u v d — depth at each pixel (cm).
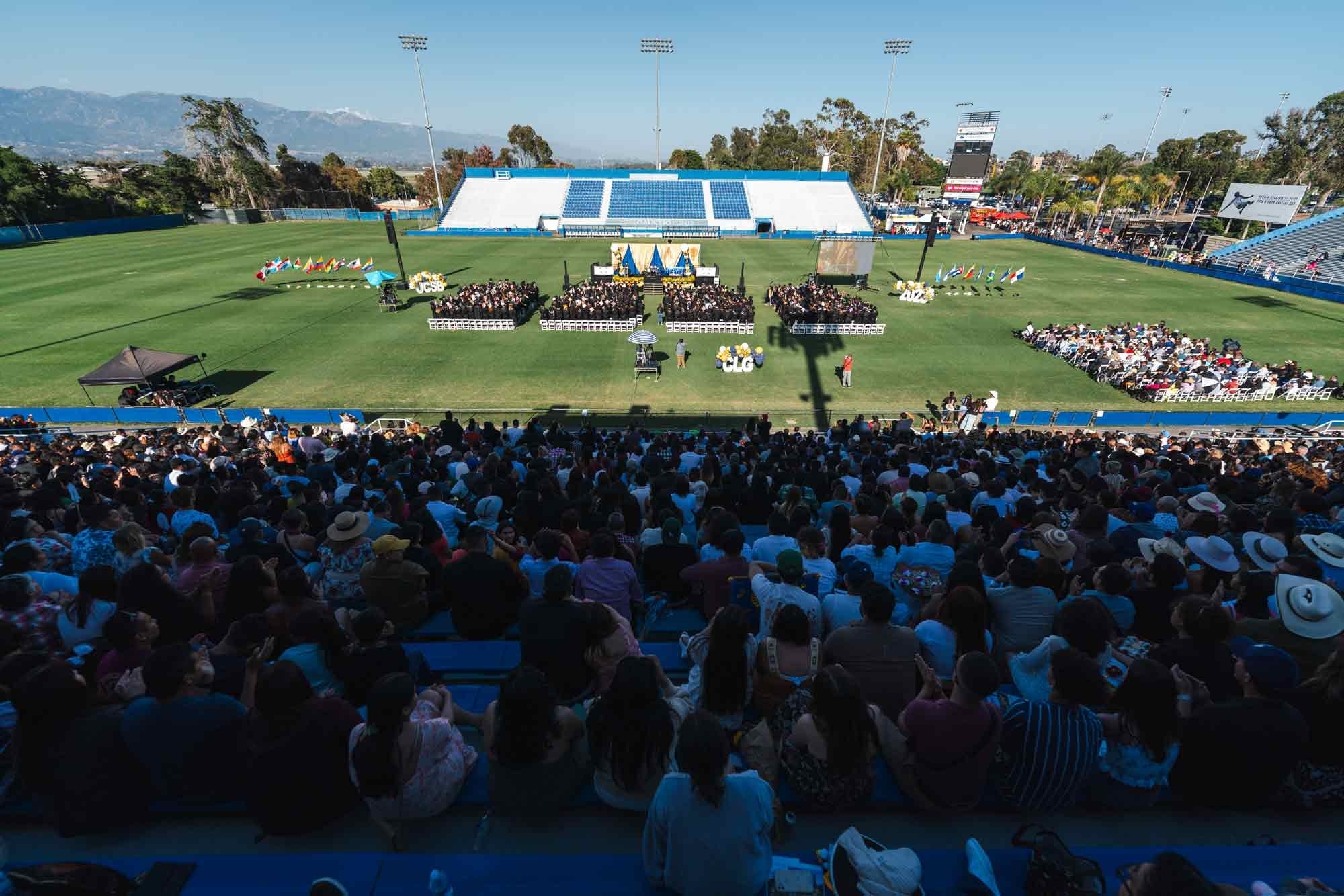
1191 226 8638
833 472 1339
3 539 801
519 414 2772
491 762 407
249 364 3278
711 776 324
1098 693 395
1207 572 705
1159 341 3559
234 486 1039
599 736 397
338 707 419
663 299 4572
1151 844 431
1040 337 3709
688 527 1001
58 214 8150
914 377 3253
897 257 6744
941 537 737
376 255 6419
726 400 2956
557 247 7188
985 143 8069
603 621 510
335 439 2095
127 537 728
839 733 389
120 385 2889
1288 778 446
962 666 388
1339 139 10325
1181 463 1606
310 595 602
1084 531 834
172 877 369
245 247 6900
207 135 10344
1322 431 2580
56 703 386
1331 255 5897
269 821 406
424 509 898
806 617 481
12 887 345
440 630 720
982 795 455
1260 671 412
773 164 14725
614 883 377
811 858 411
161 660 389
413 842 424
